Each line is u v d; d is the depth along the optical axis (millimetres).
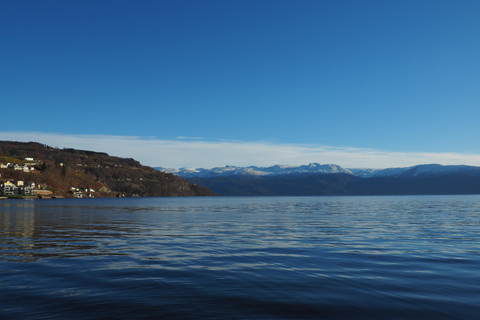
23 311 11320
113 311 11320
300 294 13227
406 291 13625
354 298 12750
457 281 15141
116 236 31938
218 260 19969
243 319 10641
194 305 11938
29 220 52844
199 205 138875
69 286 14328
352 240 29016
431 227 40469
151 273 16703
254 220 52906
